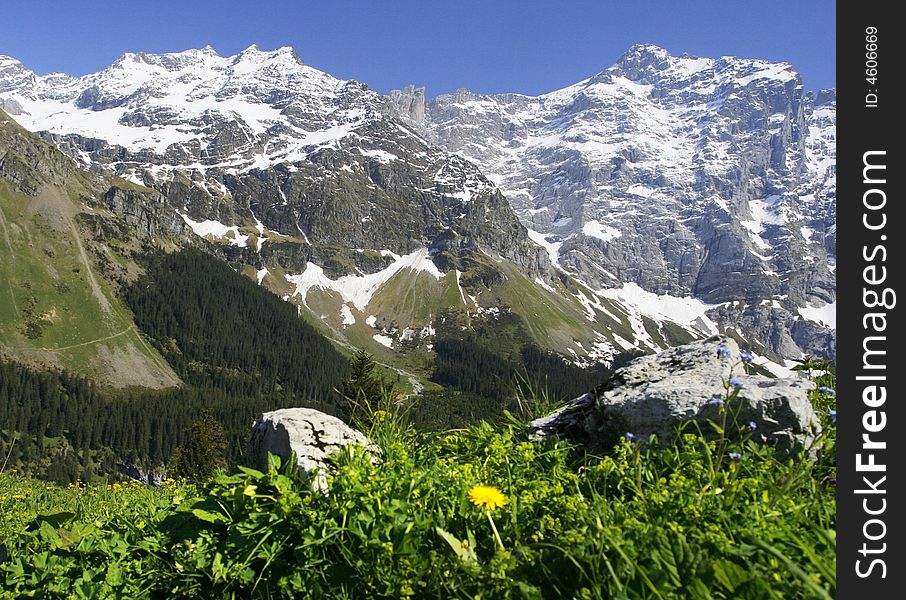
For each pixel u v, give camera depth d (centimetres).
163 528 639
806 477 566
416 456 711
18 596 617
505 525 517
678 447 683
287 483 589
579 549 438
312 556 516
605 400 775
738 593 386
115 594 573
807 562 423
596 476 613
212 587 547
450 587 455
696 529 455
